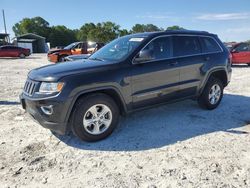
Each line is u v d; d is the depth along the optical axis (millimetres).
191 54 5637
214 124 5324
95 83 4266
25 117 5852
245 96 7777
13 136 4805
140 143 4449
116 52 5082
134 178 3426
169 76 5203
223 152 4086
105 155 4051
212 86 6090
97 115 4441
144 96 4887
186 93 5617
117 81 4488
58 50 19859
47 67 4723
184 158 3912
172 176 3453
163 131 4957
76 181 3391
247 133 4852
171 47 5332
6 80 11297
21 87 9570
